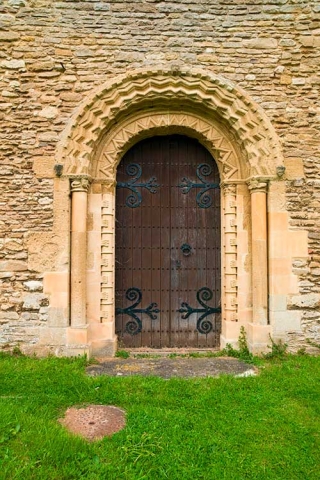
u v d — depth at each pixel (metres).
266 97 6.05
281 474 3.09
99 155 6.16
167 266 6.56
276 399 4.26
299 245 5.99
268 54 6.08
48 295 5.82
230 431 3.60
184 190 6.58
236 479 3.00
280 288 5.95
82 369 5.18
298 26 6.11
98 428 3.64
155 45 6.02
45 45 5.95
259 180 5.96
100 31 5.98
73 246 5.87
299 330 5.93
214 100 6.03
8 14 5.97
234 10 6.09
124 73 5.96
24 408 3.91
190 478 3.01
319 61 6.09
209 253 6.57
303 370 5.14
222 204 6.41
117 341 6.39
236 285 6.19
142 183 6.57
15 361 5.41
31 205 5.87
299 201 6.02
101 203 6.16
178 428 3.61
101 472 3.03
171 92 6.00
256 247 5.98
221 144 6.29
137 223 6.55
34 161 5.89
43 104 5.94
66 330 5.78
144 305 6.51
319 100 6.09
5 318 5.79
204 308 6.55
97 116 5.97
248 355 5.89
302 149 6.05
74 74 5.97
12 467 3.01
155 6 6.05
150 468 3.08
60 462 3.10
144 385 4.55
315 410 4.04
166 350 6.36
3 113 5.91
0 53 5.94
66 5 5.98
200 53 6.04
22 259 5.85
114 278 6.33
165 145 6.60
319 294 5.97
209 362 5.65
